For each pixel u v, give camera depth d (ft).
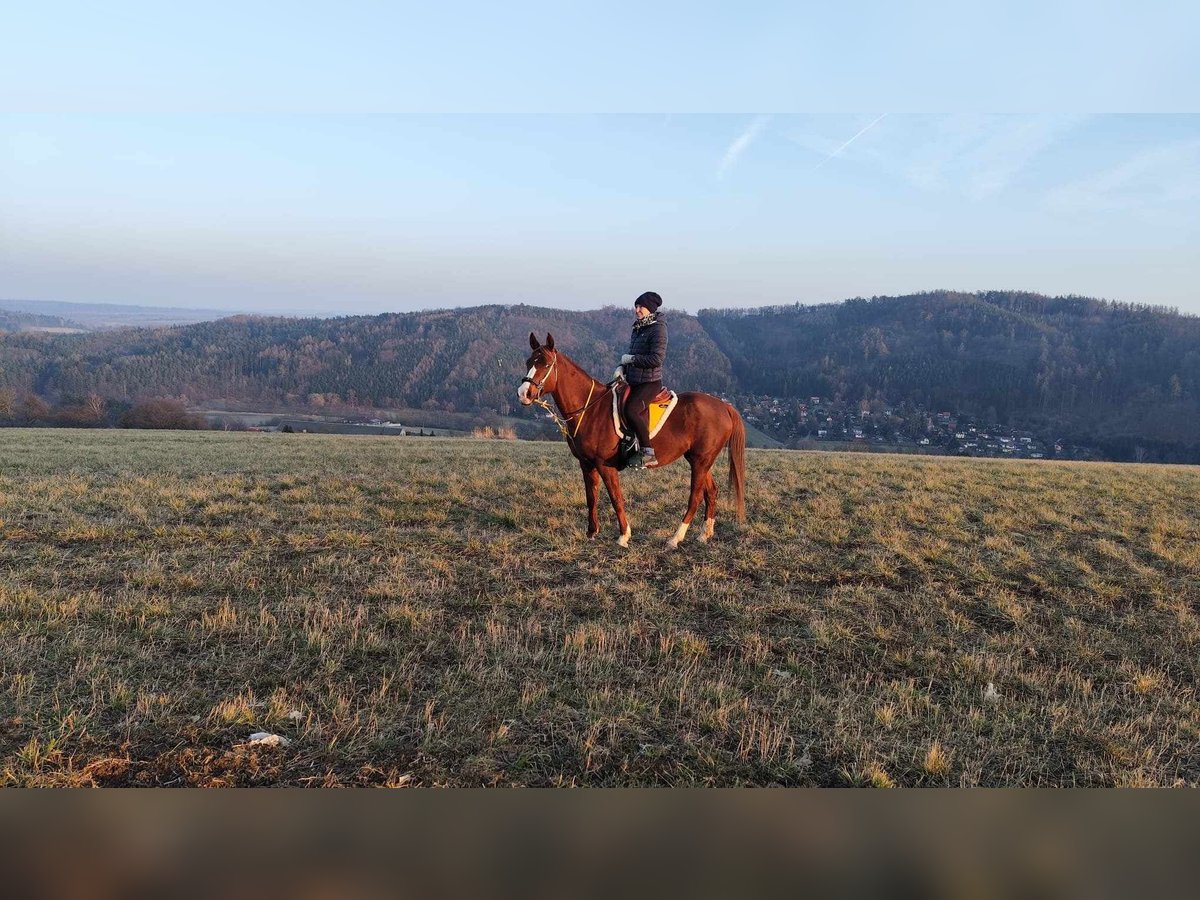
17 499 32.40
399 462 52.06
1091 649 18.95
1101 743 14.14
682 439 27.20
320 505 33.73
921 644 19.11
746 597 22.48
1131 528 32.96
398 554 26.00
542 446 73.05
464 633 18.63
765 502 37.29
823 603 22.03
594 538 28.71
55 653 16.43
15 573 22.02
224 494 36.19
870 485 43.73
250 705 14.32
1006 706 15.67
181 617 19.07
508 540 28.17
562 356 26.66
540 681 16.01
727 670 17.03
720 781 12.46
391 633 18.69
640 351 26.81
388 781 12.13
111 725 13.50
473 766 12.63
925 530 32.14
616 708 14.79
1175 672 18.01
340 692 15.11
